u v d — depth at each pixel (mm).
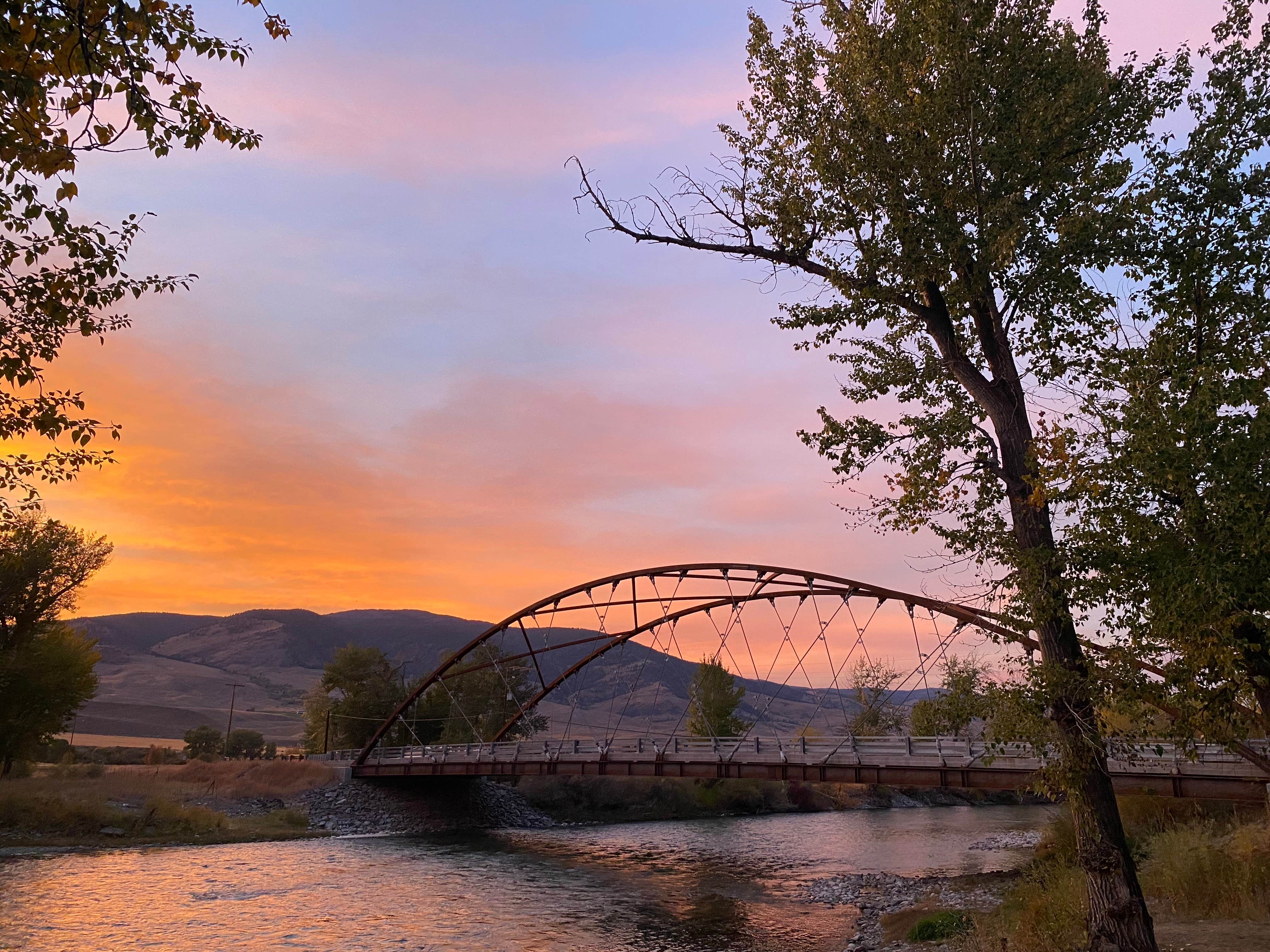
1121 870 12977
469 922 31312
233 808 60188
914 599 46469
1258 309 13836
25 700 51375
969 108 15211
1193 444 11789
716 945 27891
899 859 48250
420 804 69875
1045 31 16344
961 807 87688
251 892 36281
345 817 64312
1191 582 11445
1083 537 12742
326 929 29578
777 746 47906
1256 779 29031
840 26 16922
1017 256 15375
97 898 33281
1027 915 18625
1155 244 14992
